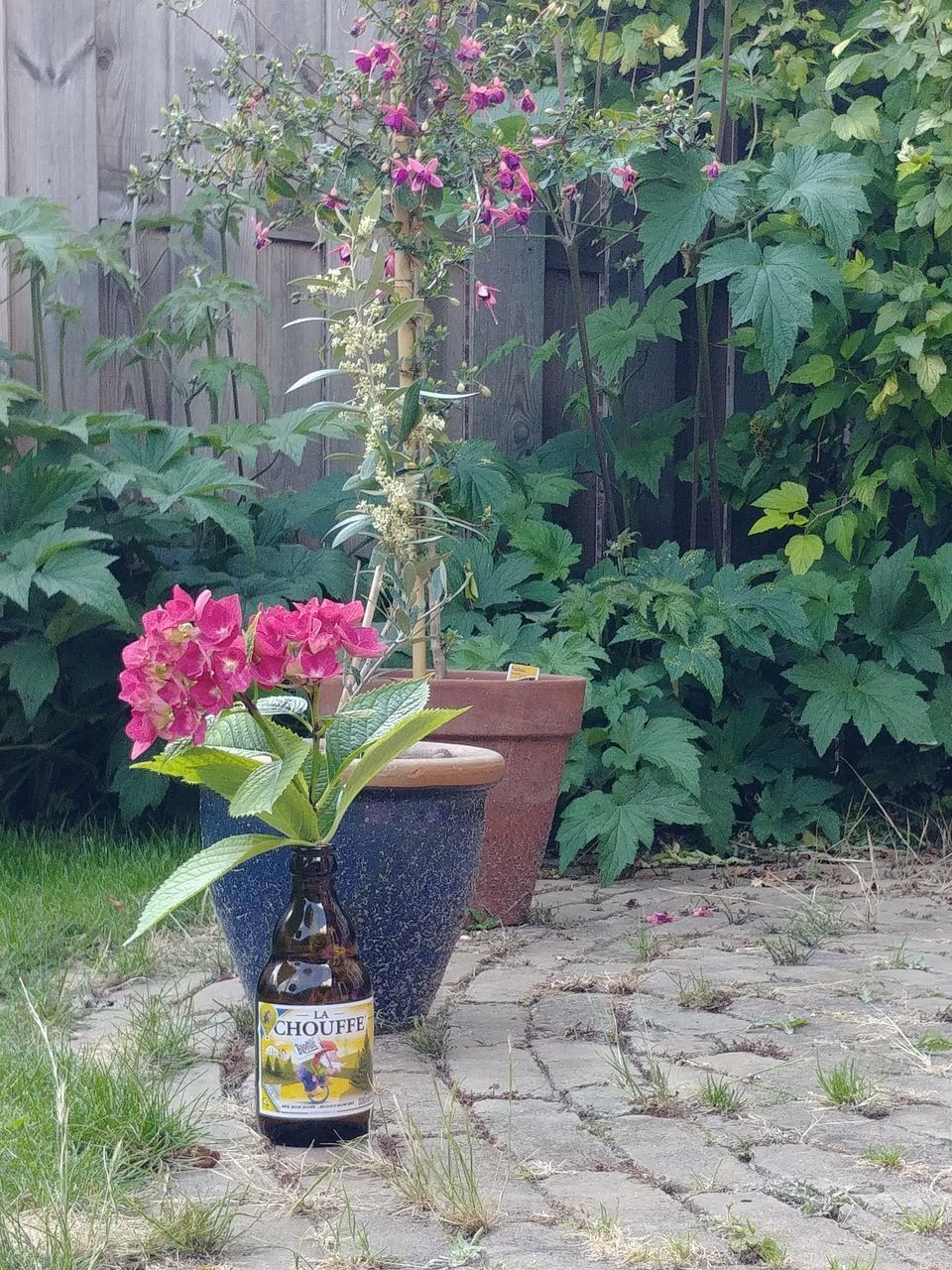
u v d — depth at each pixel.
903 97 4.46
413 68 3.17
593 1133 1.90
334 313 2.88
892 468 4.35
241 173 3.55
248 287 4.04
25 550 3.42
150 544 4.07
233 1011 2.43
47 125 4.05
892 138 4.43
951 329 4.13
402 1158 1.82
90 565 3.41
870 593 4.27
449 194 4.00
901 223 4.26
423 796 2.36
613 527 4.53
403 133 3.13
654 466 4.57
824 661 4.21
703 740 4.33
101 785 4.04
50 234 3.68
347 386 4.53
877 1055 2.25
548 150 3.71
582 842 3.67
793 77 4.65
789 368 4.64
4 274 4.03
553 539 4.29
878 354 4.20
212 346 4.13
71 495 3.61
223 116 4.24
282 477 4.45
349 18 4.39
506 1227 1.59
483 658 3.85
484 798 2.53
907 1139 1.86
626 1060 2.23
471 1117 1.97
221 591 3.88
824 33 4.64
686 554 4.32
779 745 4.30
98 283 4.18
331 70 3.34
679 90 4.44
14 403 3.78
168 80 4.21
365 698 2.25
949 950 2.97
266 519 4.17
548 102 4.38
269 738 1.98
